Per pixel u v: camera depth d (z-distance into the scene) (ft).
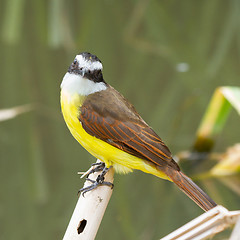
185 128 43.57
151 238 31.99
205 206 22.82
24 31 54.03
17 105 45.91
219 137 41.52
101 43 52.75
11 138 42.29
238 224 16.02
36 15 53.11
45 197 35.88
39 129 43.11
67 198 35.70
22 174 38.47
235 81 49.29
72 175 37.91
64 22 52.11
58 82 48.57
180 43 54.03
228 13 56.29
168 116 45.16
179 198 35.50
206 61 51.78
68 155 40.11
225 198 35.45
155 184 36.35
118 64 51.44
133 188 36.35
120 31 54.19
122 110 25.20
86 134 25.18
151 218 33.83
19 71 50.29
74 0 53.06
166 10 56.03
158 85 49.52
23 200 35.78
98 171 25.09
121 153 24.91
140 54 52.37
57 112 44.45
